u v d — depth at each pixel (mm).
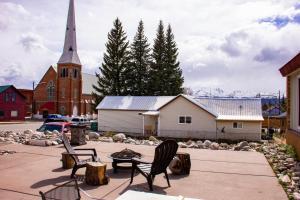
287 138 12992
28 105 74688
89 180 7117
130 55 61906
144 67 62438
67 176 7887
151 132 39344
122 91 59906
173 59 62656
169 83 61875
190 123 35938
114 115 42688
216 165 9406
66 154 8180
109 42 59750
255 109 36969
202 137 35438
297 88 11695
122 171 8531
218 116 35781
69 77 71688
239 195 6477
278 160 9977
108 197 6266
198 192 6660
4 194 6414
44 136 16422
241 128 34719
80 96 74188
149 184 6707
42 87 74250
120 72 60000
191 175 8141
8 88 55062
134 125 41750
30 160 9891
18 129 38344
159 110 36969
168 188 6930
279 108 58625
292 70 11078
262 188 6984
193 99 38406
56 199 3832
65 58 72438
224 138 34969
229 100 39281
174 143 6961
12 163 9438
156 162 6723
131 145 13578
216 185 7207
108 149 12328
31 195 6367
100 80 60188
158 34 62406
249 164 9555
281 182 7418
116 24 59625
